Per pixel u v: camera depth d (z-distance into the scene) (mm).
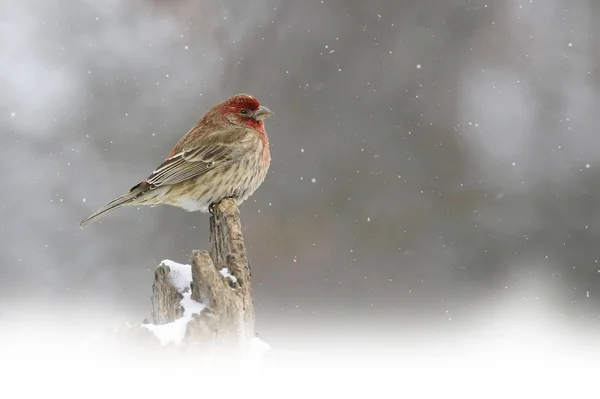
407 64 16094
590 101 16594
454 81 16156
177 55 16359
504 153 15867
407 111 15734
